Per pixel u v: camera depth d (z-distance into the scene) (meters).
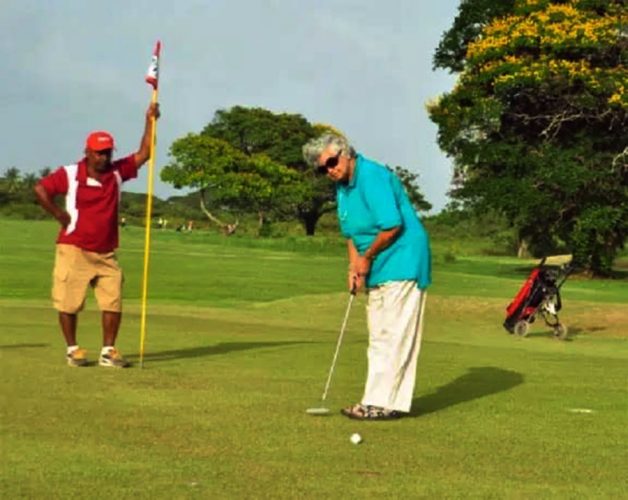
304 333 15.82
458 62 47.38
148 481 5.36
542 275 18.92
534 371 10.91
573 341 18.12
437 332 19.25
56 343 12.04
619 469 5.92
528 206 41.34
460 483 5.50
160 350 11.88
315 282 34.03
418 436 6.80
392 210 7.39
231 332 15.08
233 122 105.31
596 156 42.03
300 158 104.12
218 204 102.94
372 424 7.20
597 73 40.88
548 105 43.16
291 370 10.15
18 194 108.19
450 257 58.31
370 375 7.53
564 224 44.47
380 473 5.69
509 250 75.44
